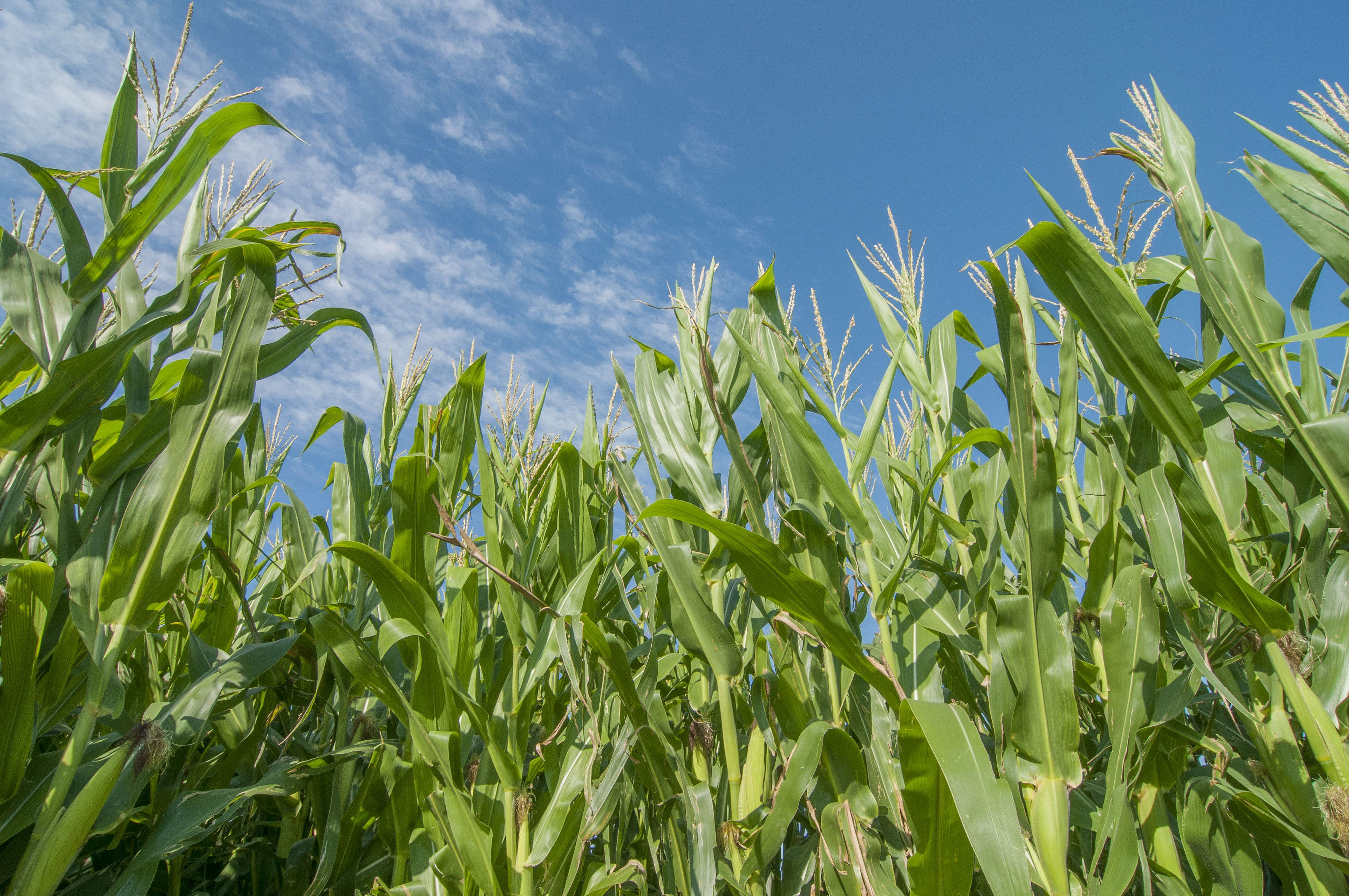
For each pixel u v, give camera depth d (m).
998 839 1.56
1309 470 2.13
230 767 2.51
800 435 2.23
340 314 2.67
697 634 2.49
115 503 2.06
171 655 2.97
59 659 1.93
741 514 2.91
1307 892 1.96
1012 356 1.97
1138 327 1.94
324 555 2.48
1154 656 1.91
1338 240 2.04
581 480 2.78
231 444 2.25
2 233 2.06
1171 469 1.94
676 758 2.34
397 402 3.41
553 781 2.53
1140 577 1.98
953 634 2.31
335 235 2.67
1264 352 2.11
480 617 2.90
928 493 2.28
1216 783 1.97
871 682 2.08
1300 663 1.91
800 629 2.36
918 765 1.74
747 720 2.77
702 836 2.18
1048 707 1.89
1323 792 1.80
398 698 2.25
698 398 3.02
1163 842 2.04
